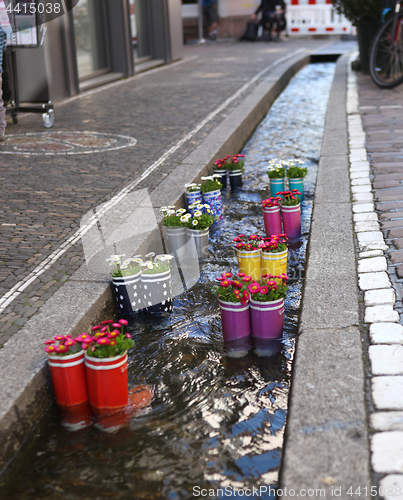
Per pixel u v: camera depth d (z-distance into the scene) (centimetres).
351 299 323
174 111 913
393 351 271
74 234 434
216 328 349
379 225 434
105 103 1017
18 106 851
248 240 425
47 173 600
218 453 243
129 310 364
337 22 2291
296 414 231
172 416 269
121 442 252
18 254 401
